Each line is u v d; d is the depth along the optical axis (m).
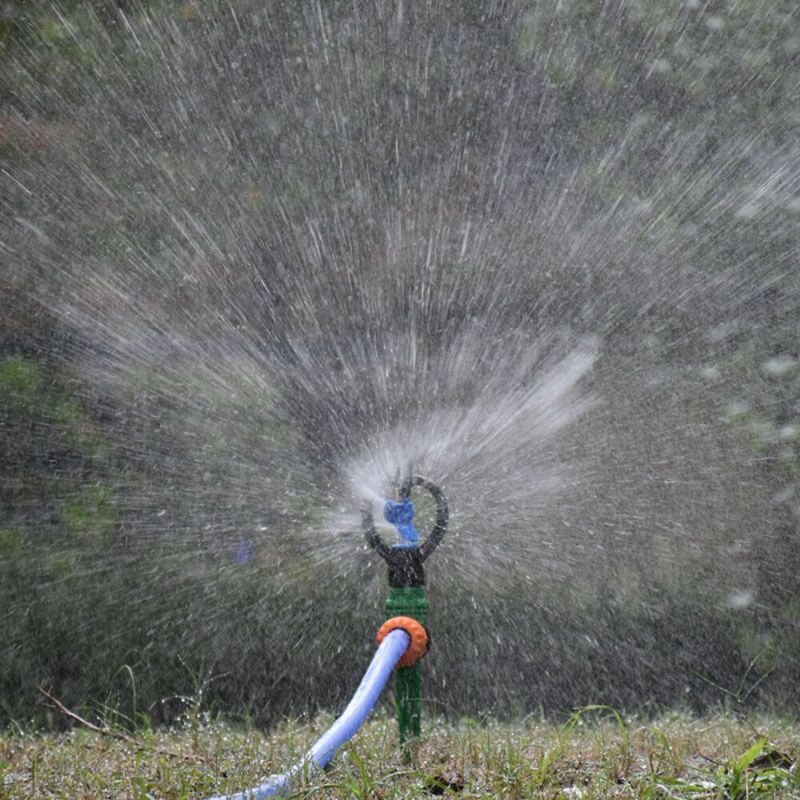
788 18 25.23
